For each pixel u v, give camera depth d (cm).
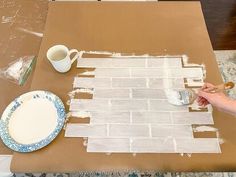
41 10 124
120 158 79
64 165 78
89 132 84
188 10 118
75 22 115
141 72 98
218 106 84
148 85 94
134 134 83
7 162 81
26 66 103
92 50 105
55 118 88
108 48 105
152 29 111
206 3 248
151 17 116
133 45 106
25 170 78
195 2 121
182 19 114
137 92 93
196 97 90
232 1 248
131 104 90
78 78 97
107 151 80
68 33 111
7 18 121
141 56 102
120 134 84
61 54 101
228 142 81
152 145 81
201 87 92
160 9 119
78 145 82
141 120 86
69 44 107
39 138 84
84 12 119
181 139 82
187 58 101
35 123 87
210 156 78
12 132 86
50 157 80
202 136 82
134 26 113
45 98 92
